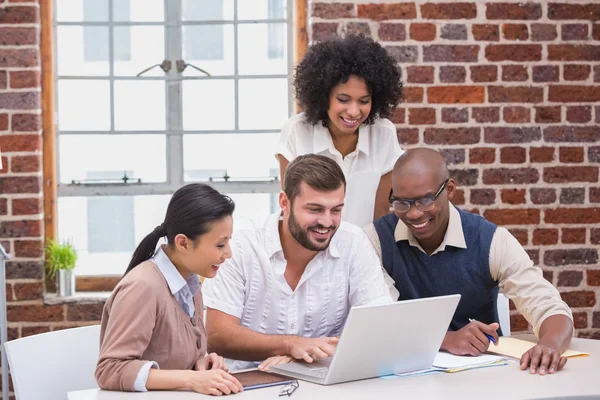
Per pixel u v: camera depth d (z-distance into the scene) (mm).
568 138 4164
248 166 4426
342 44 3133
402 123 4098
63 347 2588
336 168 2467
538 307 2727
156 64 4359
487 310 2982
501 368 2439
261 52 4387
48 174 4207
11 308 4082
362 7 4059
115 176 4371
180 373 2209
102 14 4324
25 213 4078
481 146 4129
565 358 2455
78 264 4375
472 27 4098
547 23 4129
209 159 4410
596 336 4211
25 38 4051
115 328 2258
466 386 2258
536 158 4156
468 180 4137
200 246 2338
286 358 2490
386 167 3344
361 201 3344
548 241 4176
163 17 4352
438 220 2762
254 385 2256
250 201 4445
